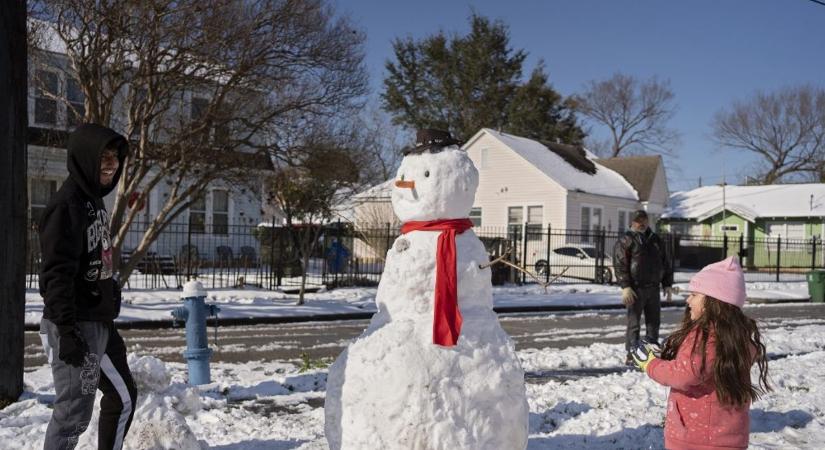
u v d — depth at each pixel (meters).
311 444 5.06
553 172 32.47
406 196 3.67
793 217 40.41
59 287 3.49
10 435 5.02
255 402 6.52
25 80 6.28
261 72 12.67
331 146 14.33
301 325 13.48
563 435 5.51
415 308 3.50
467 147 34.62
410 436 3.24
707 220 43.56
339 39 13.41
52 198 3.66
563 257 26.03
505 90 46.72
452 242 3.56
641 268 8.75
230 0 11.54
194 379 7.15
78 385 3.63
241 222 25.50
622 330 13.23
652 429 5.58
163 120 13.57
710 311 3.55
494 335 3.51
